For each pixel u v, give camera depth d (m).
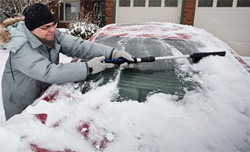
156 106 1.05
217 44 1.81
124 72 1.38
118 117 0.97
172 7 6.75
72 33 4.98
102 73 1.37
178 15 6.76
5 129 0.87
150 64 1.50
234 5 6.07
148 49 1.70
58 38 1.54
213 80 1.27
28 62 1.16
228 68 1.38
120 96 1.13
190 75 1.35
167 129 0.90
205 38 1.94
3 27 1.23
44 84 1.51
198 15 6.47
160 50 1.69
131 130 0.90
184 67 1.45
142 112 1.01
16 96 1.45
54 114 0.98
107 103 1.07
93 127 0.91
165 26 2.43
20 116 0.98
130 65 1.44
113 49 1.51
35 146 0.80
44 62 1.18
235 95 1.12
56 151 0.78
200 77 1.32
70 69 1.17
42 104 1.05
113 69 1.42
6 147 0.80
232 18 6.19
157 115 0.98
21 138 0.84
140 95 1.14
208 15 6.38
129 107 1.04
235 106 1.04
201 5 6.38
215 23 6.38
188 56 1.49
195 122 0.94
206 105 1.05
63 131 0.88
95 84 1.25
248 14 6.02
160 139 0.85
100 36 2.00
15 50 1.17
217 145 0.82
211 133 0.88
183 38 1.92
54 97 1.12
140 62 1.46
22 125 0.91
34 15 1.17
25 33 1.24
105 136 0.86
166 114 0.99
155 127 0.91
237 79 1.26
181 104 1.06
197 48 1.72
